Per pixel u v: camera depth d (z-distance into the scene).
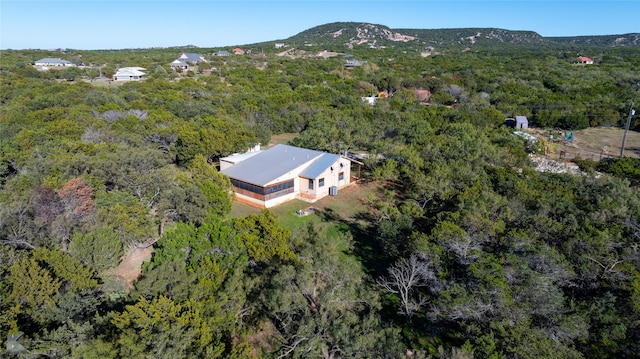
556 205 23.95
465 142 38.56
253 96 72.25
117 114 49.50
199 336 14.14
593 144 55.78
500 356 13.66
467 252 18.98
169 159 41.78
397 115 59.06
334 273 17.09
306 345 14.95
